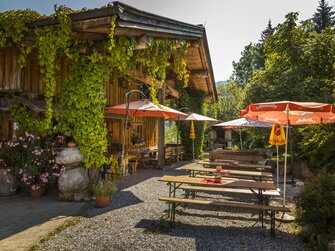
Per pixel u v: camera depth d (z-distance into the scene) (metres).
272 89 12.53
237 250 3.97
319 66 10.12
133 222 5.02
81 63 6.50
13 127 7.55
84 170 6.47
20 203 6.09
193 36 9.05
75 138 6.48
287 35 10.63
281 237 4.52
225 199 7.18
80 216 5.25
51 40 6.00
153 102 8.98
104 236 4.32
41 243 3.98
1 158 6.95
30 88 7.46
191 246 4.07
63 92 6.62
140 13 6.04
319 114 6.86
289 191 8.34
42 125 7.19
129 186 8.21
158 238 4.32
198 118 13.19
